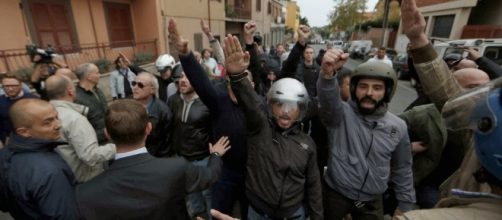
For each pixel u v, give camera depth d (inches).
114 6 358.0
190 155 103.1
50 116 55.1
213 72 186.2
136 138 49.1
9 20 240.1
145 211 46.4
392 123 67.5
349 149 70.1
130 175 46.8
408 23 54.3
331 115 67.6
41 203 49.7
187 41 68.4
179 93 109.6
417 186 82.3
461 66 100.4
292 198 62.5
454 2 625.0
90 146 73.9
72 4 299.4
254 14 903.7
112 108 49.6
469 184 37.8
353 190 70.6
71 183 56.6
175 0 434.3
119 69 209.5
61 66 139.0
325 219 77.6
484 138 23.5
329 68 60.7
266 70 174.1
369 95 64.3
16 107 53.3
